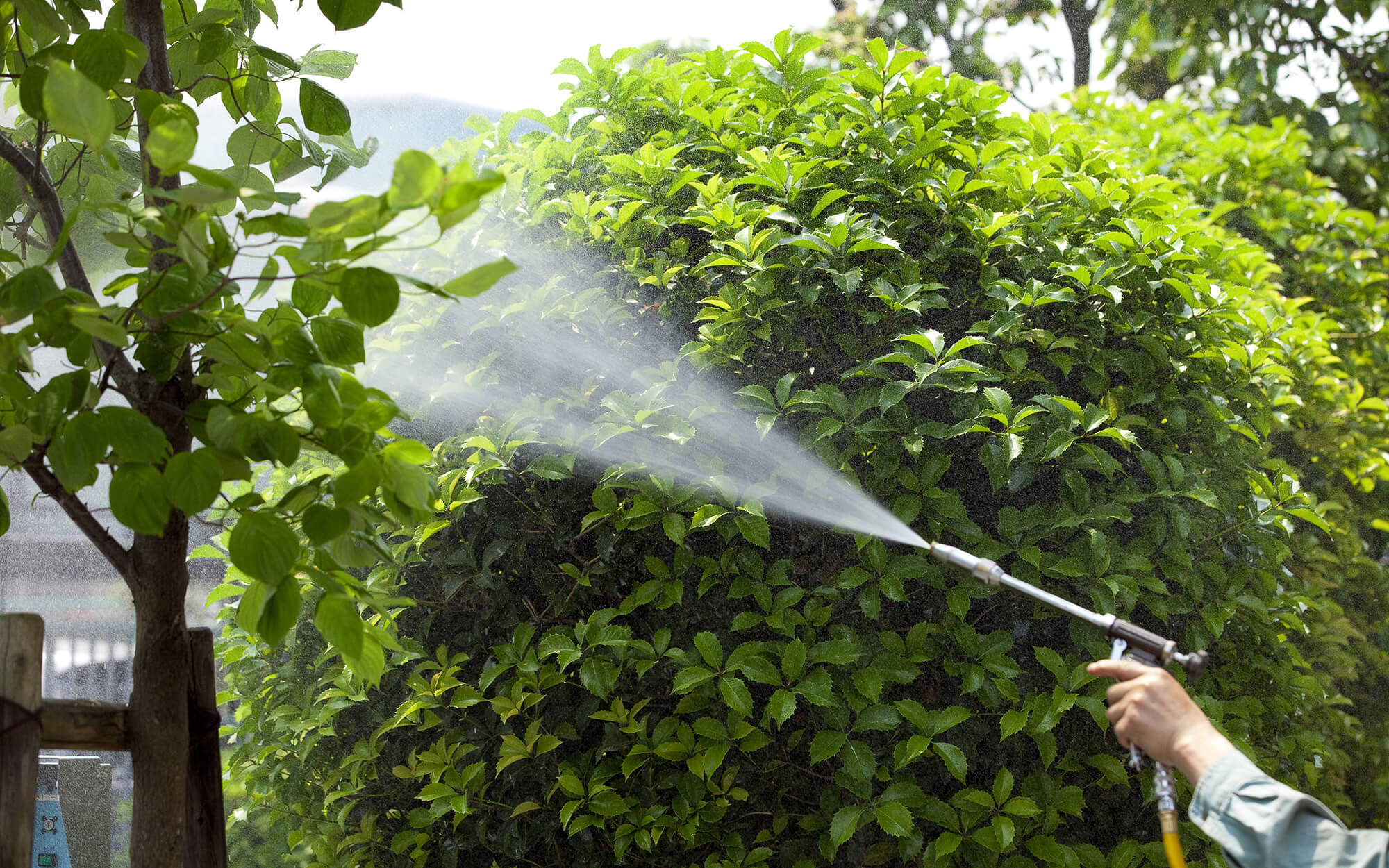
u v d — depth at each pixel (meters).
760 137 3.07
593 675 2.51
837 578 2.59
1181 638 2.80
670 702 2.64
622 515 2.61
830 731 2.47
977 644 2.53
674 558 2.67
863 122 3.04
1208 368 3.00
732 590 2.56
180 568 1.87
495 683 2.77
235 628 3.18
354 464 1.66
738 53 3.24
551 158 3.20
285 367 1.73
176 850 1.86
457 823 2.65
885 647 2.58
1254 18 7.71
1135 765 1.67
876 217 2.75
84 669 4.55
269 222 1.45
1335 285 5.54
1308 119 7.85
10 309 1.55
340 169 2.34
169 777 1.85
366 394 1.75
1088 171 3.20
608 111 3.24
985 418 2.59
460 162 1.33
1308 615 3.94
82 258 2.38
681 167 3.06
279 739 3.05
